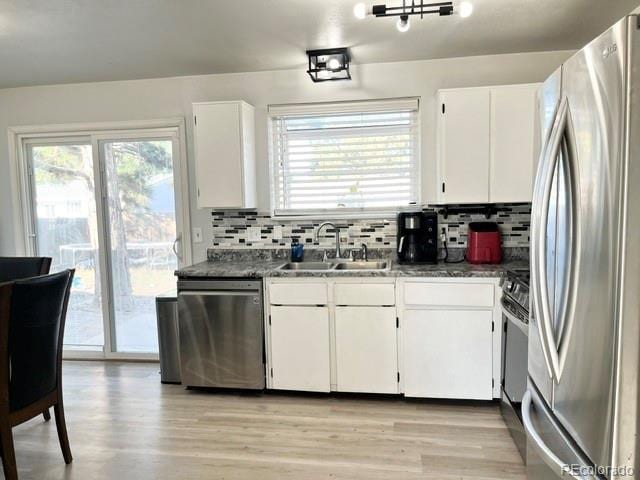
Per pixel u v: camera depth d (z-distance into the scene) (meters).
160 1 2.23
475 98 2.93
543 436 1.44
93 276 3.87
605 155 1.04
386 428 2.54
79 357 3.84
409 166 3.39
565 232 1.25
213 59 3.13
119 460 2.28
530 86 2.87
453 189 3.01
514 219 3.23
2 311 1.91
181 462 2.24
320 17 2.45
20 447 2.43
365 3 2.29
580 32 2.74
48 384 2.17
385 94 3.32
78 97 3.68
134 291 3.79
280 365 2.95
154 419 2.71
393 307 2.79
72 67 3.25
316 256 3.48
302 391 3.07
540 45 2.98
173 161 3.64
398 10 2.38
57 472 2.18
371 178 3.44
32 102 3.74
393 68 3.29
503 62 3.17
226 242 3.60
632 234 0.99
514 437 2.36
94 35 2.65
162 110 3.59
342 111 3.38
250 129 3.37
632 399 1.01
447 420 2.62
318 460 2.23
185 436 2.50
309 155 3.50
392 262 3.17
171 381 3.26
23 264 2.75
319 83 3.39
